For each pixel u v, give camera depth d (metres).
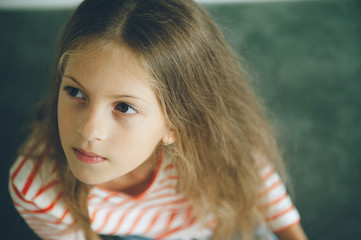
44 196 0.70
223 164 0.79
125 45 0.54
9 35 1.43
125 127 0.57
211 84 0.69
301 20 1.52
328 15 1.54
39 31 1.44
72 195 0.72
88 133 0.56
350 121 1.32
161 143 0.71
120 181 0.76
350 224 1.14
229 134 0.77
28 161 0.72
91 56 0.54
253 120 0.85
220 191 0.82
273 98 1.35
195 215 0.84
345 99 1.36
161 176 0.76
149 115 0.58
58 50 0.64
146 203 0.78
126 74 0.54
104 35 0.54
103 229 0.78
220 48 0.71
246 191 0.84
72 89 0.58
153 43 0.56
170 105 0.61
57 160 0.71
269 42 1.46
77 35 0.57
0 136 1.24
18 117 1.28
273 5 1.56
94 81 0.54
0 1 1.51
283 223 0.88
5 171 1.18
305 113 1.33
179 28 0.60
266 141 0.89
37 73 1.35
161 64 0.57
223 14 1.50
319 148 1.26
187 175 0.76
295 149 1.26
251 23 1.50
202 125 0.71
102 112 0.56
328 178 1.21
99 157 0.59
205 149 0.74
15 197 0.71
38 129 0.79
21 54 1.40
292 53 1.44
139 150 0.60
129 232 0.81
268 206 0.87
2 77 1.35
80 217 0.74
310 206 1.17
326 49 1.46
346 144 1.28
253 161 0.84
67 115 0.58
